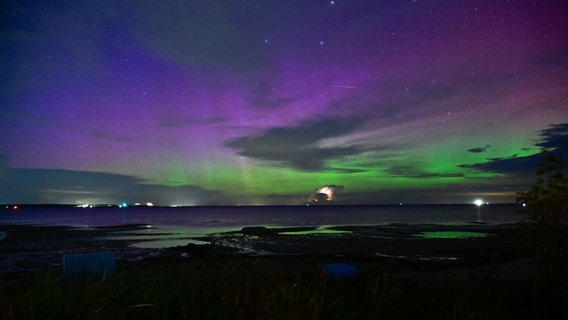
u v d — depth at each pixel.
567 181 6.46
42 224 65.31
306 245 31.80
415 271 18.62
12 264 22.14
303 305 4.46
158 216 113.06
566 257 6.18
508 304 6.02
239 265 5.99
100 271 4.67
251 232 46.84
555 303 5.54
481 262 20.22
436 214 118.94
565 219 6.39
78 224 65.56
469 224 62.41
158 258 23.77
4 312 3.22
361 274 6.87
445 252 26.89
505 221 73.00
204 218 97.75
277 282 5.11
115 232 46.91
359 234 42.97
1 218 93.94
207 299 4.29
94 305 3.63
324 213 143.00
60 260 23.64
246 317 3.86
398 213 133.62
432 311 5.37
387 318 4.95
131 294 4.16
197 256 23.95
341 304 5.10
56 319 3.34
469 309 5.23
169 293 4.41
